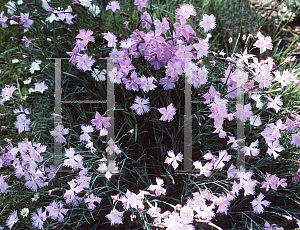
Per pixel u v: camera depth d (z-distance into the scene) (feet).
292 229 6.64
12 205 7.43
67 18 7.66
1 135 8.73
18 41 9.14
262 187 6.26
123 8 9.93
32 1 9.31
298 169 6.50
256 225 6.38
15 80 10.05
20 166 6.39
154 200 6.29
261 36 6.61
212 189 6.83
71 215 6.74
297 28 10.48
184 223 5.61
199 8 10.68
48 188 7.14
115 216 5.86
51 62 8.45
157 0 9.69
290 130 6.82
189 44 6.77
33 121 8.02
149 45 6.64
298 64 8.93
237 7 10.94
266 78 6.54
